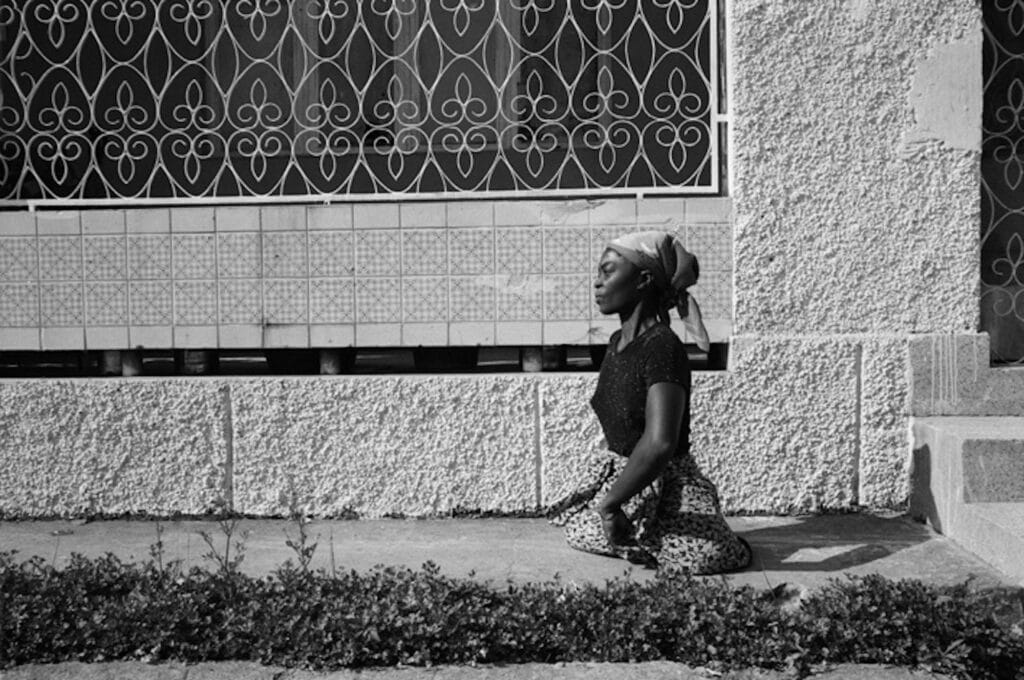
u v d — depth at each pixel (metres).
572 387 5.50
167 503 5.60
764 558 4.77
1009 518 4.64
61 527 5.48
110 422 5.57
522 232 5.54
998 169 5.82
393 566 4.68
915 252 5.50
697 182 5.64
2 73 6.23
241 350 6.18
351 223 5.57
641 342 4.55
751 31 5.45
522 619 4.03
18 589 4.20
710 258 5.53
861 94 5.46
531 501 5.54
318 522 5.52
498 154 5.64
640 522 4.60
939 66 5.45
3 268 5.65
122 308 5.63
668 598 4.11
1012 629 4.04
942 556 4.77
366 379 5.54
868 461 5.53
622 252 4.56
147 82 5.63
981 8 5.50
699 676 3.87
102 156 7.20
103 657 3.98
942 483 5.15
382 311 5.59
